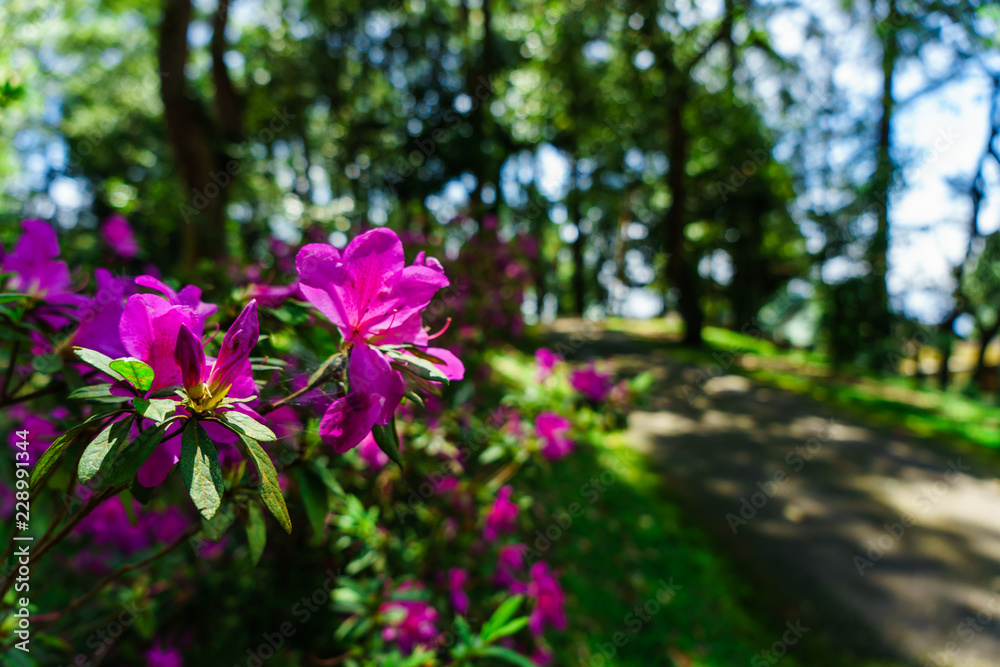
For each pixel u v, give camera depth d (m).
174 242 5.75
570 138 14.31
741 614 4.21
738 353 15.95
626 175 20.59
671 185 16.28
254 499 0.88
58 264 1.04
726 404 10.20
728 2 12.80
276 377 0.87
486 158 8.70
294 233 3.08
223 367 0.63
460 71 14.00
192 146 7.30
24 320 1.03
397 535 2.71
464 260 4.61
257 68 13.29
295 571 2.65
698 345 16.77
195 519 2.61
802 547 5.27
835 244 15.48
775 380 12.75
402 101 12.41
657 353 14.58
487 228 4.82
